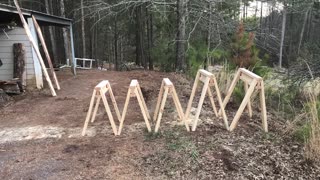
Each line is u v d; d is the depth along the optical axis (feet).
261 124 15.44
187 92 23.08
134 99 22.06
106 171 10.82
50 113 18.89
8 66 26.81
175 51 39.55
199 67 28.35
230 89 15.76
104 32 70.95
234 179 10.21
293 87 23.11
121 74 36.78
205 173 10.55
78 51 67.77
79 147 13.07
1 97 21.86
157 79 31.83
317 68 23.82
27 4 58.39
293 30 79.61
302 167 11.05
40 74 26.89
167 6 38.58
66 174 10.73
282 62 56.39
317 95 20.17
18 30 26.22
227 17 37.01
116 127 15.34
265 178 10.32
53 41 54.39
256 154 11.87
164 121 15.93
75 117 17.78
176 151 12.10
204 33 36.86
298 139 13.46
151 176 10.44
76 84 29.58
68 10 61.31
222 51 30.12
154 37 53.98
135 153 12.14
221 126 14.97
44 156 12.33
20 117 18.20
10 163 11.80
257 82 13.83
